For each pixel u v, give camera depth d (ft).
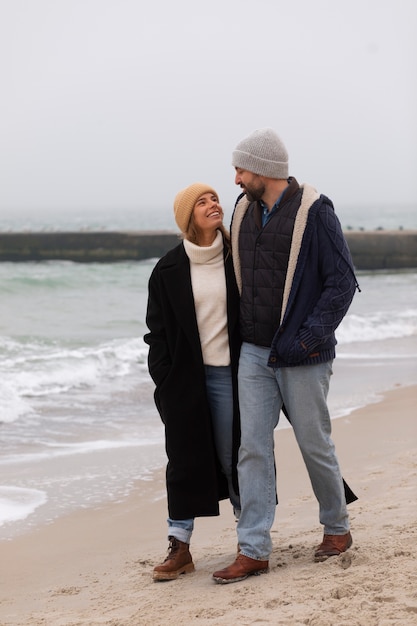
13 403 28.43
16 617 10.97
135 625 9.81
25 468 20.29
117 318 57.72
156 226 281.54
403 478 17.01
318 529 13.66
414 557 10.94
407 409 26.30
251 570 11.17
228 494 12.15
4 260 128.57
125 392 31.48
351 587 10.00
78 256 127.54
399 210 478.59
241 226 11.38
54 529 15.64
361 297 78.48
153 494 18.01
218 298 11.56
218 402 11.77
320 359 10.97
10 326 52.03
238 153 11.03
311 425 11.10
